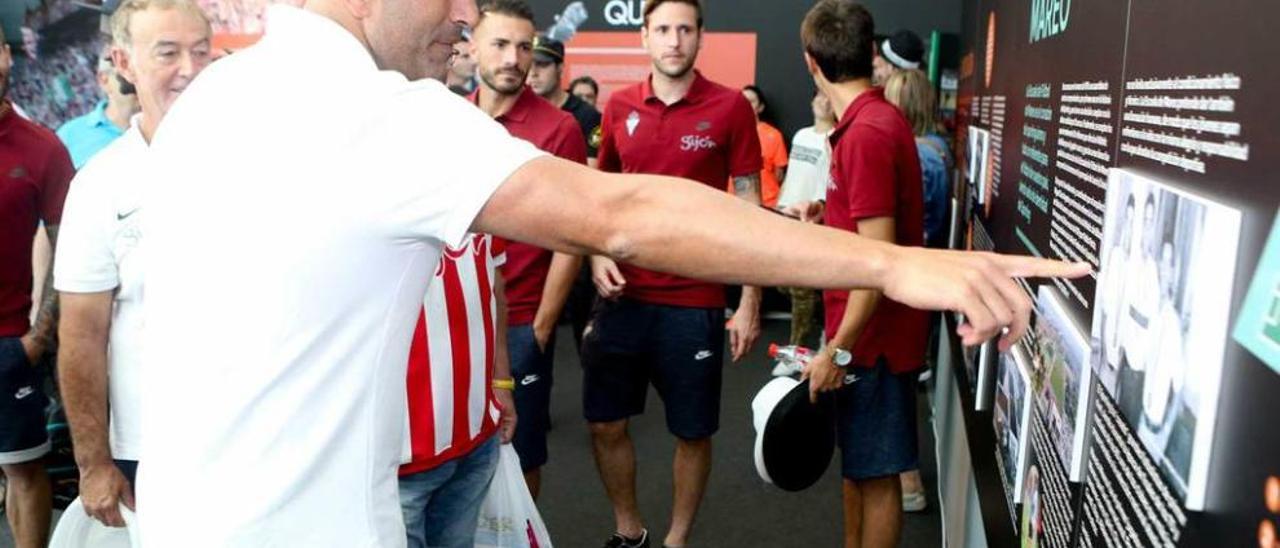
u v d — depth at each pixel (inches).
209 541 40.3
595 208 35.7
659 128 118.0
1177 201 30.0
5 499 138.5
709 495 146.9
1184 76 30.5
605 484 124.6
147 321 44.4
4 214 101.6
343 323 39.4
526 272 109.5
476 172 36.2
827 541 131.2
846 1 95.5
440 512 76.5
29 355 104.1
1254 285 24.0
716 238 34.8
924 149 136.6
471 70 125.5
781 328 251.9
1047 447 50.4
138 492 43.9
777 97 256.8
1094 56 45.4
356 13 40.8
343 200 37.4
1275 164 23.0
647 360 120.4
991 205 93.3
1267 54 23.7
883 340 92.4
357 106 37.4
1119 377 36.3
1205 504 27.0
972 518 91.1
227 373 39.6
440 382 69.0
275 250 38.4
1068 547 44.3
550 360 114.4
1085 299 44.1
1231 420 25.4
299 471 40.2
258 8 262.5
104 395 80.4
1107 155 41.4
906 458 94.7
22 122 105.5
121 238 76.8
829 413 97.7
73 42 253.1
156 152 43.1
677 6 113.5
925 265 33.9
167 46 78.7
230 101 40.4
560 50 173.8
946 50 245.8
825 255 34.3
